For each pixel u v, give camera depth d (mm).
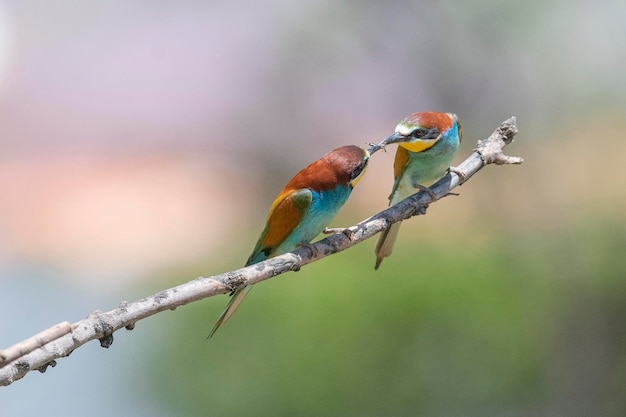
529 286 12039
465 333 11227
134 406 11477
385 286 11727
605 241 12664
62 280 15562
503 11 15406
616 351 11586
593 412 11234
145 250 16719
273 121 19172
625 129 15469
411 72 16844
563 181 14883
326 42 17906
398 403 10734
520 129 15664
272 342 11188
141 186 19188
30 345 3840
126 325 4113
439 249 13516
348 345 11039
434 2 15945
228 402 10914
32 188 19438
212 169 19484
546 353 11398
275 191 19094
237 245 16844
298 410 10625
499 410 10969
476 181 15266
